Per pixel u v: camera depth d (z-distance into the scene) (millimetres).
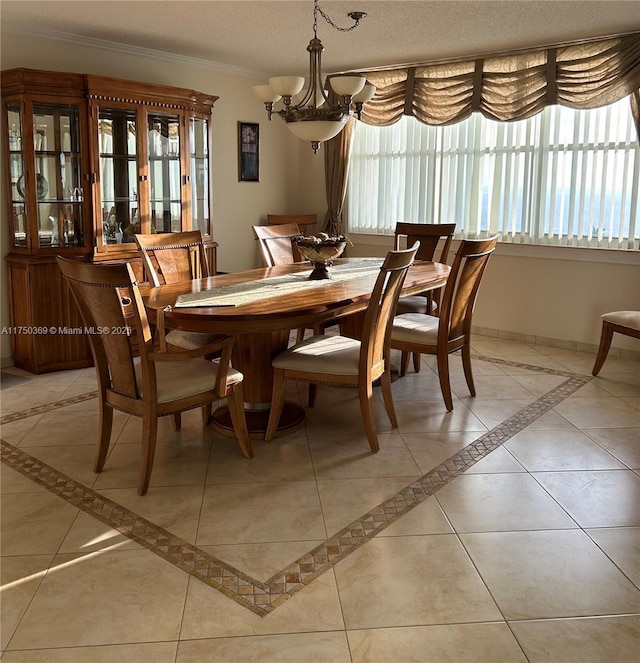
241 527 2465
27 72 4137
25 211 4348
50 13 4043
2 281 4551
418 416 3631
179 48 4992
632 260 4754
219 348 2762
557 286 5152
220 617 1959
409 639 1864
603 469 2965
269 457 3088
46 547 2334
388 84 5684
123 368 2709
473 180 5473
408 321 3869
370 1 3730
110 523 2496
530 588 2092
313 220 6348
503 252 5391
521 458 3082
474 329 5691
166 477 2881
